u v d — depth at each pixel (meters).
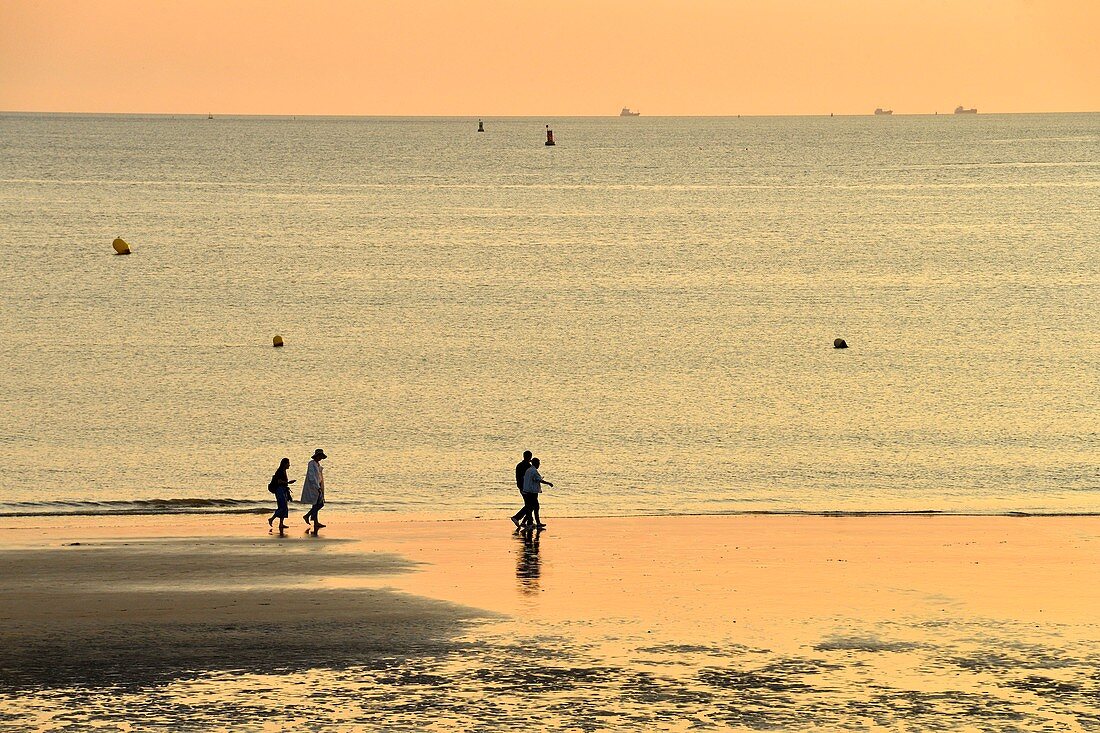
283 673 71.31
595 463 164.62
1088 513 130.62
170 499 140.00
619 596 89.19
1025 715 65.00
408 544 109.00
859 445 175.12
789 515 127.81
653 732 62.44
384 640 77.81
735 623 81.81
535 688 68.88
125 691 68.19
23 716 64.31
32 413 193.50
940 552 105.19
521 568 98.56
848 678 70.69
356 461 164.75
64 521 123.00
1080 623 82.06
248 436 180.00
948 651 75.75
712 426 187.50
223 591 90.06
